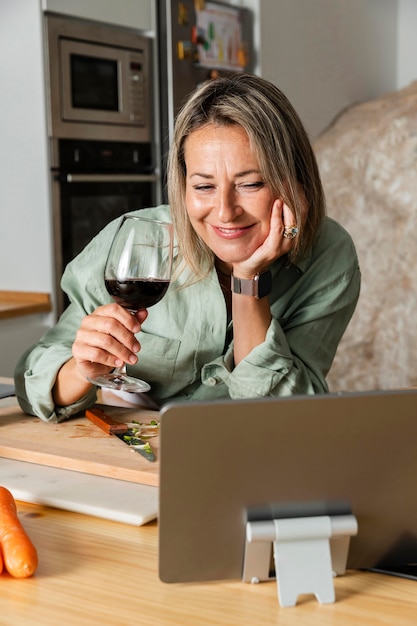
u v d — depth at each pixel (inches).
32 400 59.9
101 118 134.1
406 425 35.7
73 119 129.5
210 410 33.6
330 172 170.4
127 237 52.3
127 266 52.0
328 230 67.0
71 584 37.1
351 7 184.9
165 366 65.7
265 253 56.9
